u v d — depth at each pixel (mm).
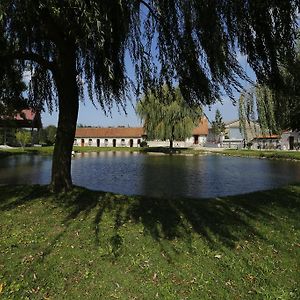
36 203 7605
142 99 9508
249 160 32562
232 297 4125
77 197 8148
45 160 27312
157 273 4562
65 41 7992
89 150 50625
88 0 5066
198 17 6723
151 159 33188
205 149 53562
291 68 7715
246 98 20359
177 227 6242
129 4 6309
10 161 26234
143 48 8117
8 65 8930
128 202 7875
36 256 4953
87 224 6266
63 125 8820
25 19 5945
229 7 6605
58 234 5773
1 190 8922
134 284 4293
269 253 5414
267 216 7402
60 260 4844
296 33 6863
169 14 7094
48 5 4977
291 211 7977
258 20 6668
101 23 5129
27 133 47281
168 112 43125
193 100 8266
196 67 7555
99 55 6828
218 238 5840
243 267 4848
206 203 8188
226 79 7543
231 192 13109
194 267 4766
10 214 6844
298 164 27625
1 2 5008
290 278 4652
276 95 9008
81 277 4438
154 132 44719
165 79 8070
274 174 19812
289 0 6461
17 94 10250
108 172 20031
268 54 7070
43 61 8414
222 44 6832
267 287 4371
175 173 19828
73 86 8672
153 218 6691
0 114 22875
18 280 4348
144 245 5383
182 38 7219
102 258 4914
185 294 4129
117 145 77750
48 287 4227
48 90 10258
